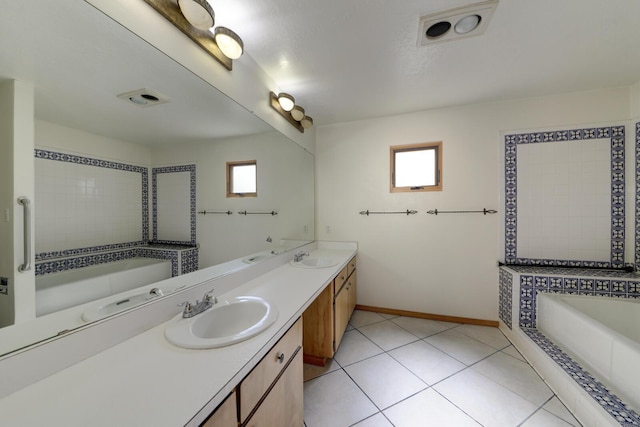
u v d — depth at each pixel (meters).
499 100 2.51
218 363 0.82
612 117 2.25
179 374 0.76
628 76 2.05
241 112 1.71
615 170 2.27
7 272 0.71
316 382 1.78
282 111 2.22
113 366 0.80
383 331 2.51
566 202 2.39
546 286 2.20
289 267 2.19
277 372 1.05
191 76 1.27
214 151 1.56
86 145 0.93
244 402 0.83
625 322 2.00
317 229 3.18
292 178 2.53
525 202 2.49
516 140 2.50
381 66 1.88
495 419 1.46
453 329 2.55
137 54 1.03
